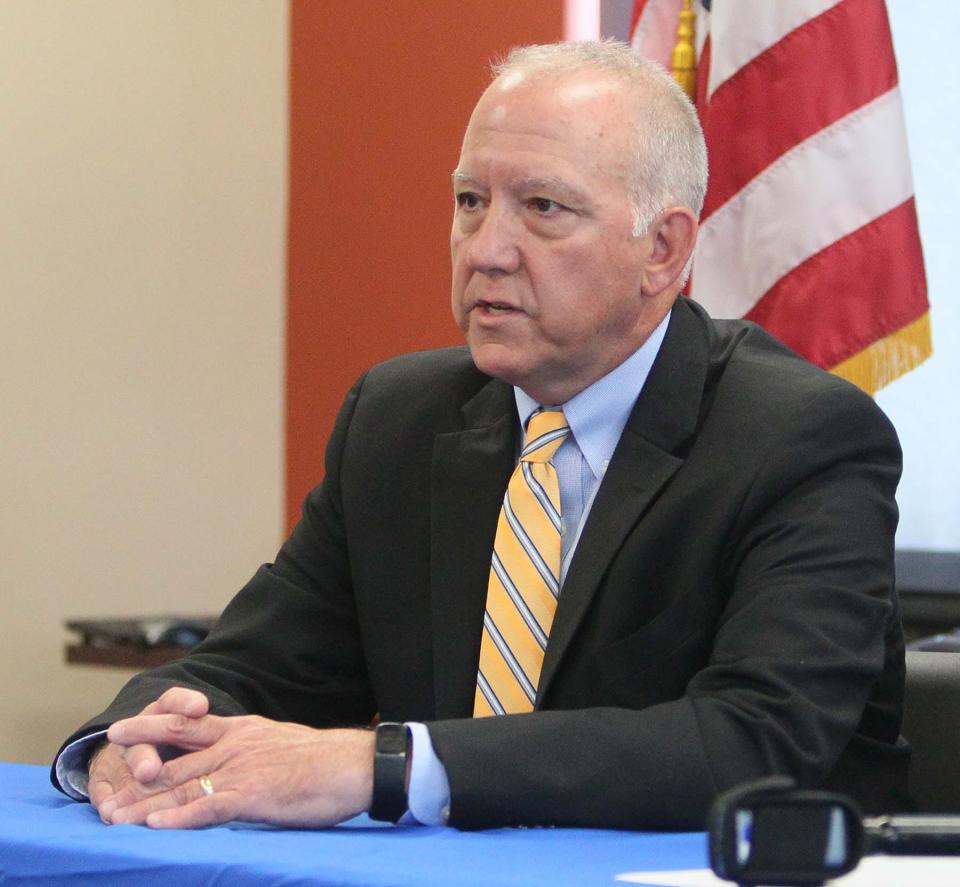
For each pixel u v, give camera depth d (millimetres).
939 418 7340
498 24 8031
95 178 8555
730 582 3262
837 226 6043
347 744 2643
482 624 3428
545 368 3387
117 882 2189
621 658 3262
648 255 3432
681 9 6594
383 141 8547
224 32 8938
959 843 1903
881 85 6109
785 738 2816
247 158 9000
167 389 8766
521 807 2615
